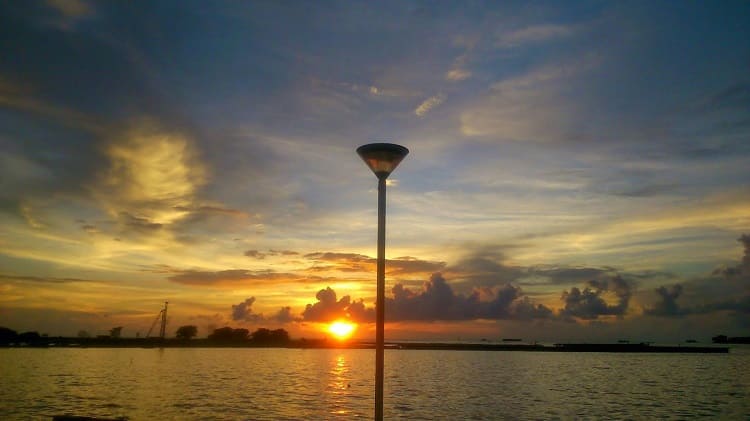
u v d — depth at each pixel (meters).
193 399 63.75
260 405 59.16
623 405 65.69
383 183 16.83
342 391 76.00
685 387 91.31
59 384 81.12
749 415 58.50
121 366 129.25
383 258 16.34
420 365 156.88
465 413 56.44
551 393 78.38
